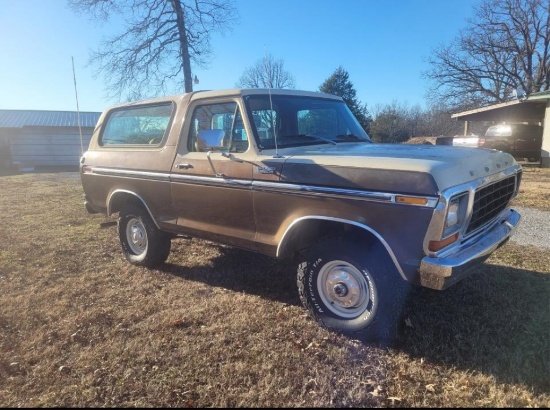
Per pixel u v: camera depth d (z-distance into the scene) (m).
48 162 25.25
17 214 9.08
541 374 2.95
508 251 5.60
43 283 4.86
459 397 2.75
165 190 4.63
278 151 3.84
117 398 2.82
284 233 3.60
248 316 3.90
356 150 3.73
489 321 3.68
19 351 3.41
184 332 3.64
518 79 37.88
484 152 3.67
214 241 4.34
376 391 2.81
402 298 3.41
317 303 3.63
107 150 5.47
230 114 4.06
